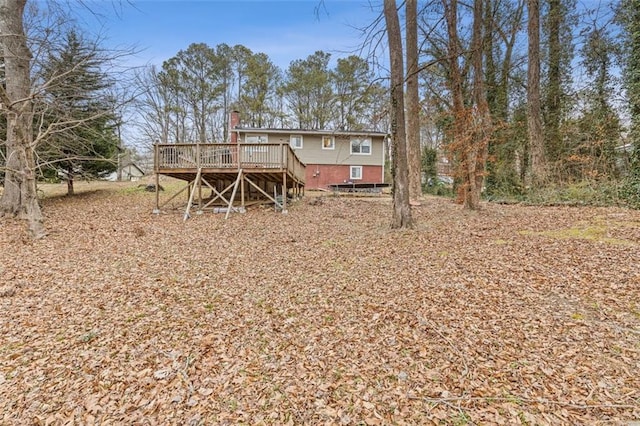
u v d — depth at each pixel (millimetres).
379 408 2348
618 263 4633
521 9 11000
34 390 2631
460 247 6152
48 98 8570
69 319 3814
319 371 2799
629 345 2918
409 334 3314
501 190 13922
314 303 4156
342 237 7680
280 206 11891
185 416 2330
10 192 9703
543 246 5766
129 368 2898
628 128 10102
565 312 3555
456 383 2568
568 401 2309
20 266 5621
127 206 12930
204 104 33281
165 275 5289
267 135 21156
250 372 2818
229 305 4168
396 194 7863
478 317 3566
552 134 13516
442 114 12336
